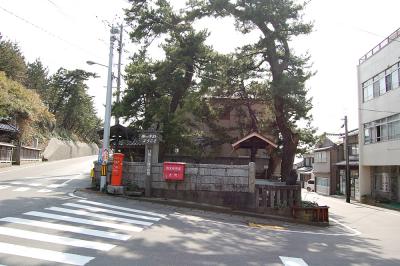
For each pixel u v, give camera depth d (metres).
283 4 21.45
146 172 16.88
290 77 21.91
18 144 40.06
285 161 23.27
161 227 10.30
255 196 16.56
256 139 18.98
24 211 10.38
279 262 7.38
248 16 21.69
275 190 16.86
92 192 16.81
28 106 44.47
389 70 29.95
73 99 63.09
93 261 6.32
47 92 62.38
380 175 33.34
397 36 28.42
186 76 23.86
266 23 22.70
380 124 31.55
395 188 30.58
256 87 27.55
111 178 17.02
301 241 10.82
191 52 23.11
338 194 45.56
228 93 27.67
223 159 25.56
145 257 6.86
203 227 11.27
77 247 7.17
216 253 7.72
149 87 23.14
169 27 23.14
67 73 62.69
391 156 29.19
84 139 80.44
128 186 17.06
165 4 23.12
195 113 26.61
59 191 16.17
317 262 7.74
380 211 26.44
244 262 7.12
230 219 14.48
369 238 13.79
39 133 52.34
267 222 15.34
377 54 32.12
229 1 21.75
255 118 29.06
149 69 23.52
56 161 50.56
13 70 49.97
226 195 16.48
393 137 29.16
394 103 28.94
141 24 23.09
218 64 23.27
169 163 16.62
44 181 20.66
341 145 47.34
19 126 42.00
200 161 25.52
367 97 34.44
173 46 23.41
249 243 9.37
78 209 11.66
